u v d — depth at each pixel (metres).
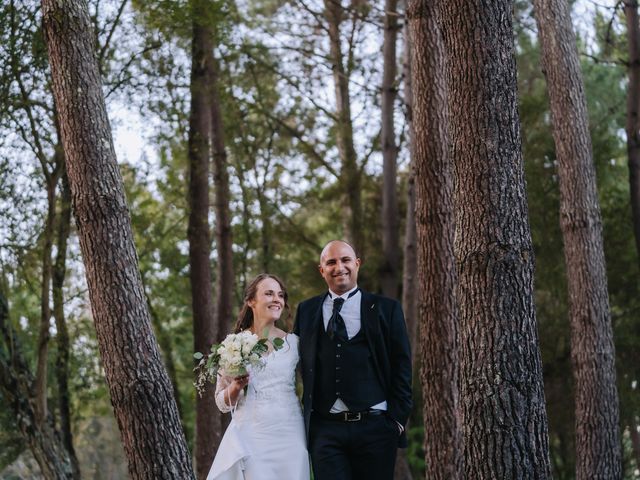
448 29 6.07
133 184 16.03
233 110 17.14
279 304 6.24
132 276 6.86
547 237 16.61
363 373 5.93
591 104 16.95
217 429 13.60
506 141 5.89
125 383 6.69
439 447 8.59
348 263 6.12
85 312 15.06
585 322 11.49
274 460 5.88
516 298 5.73
